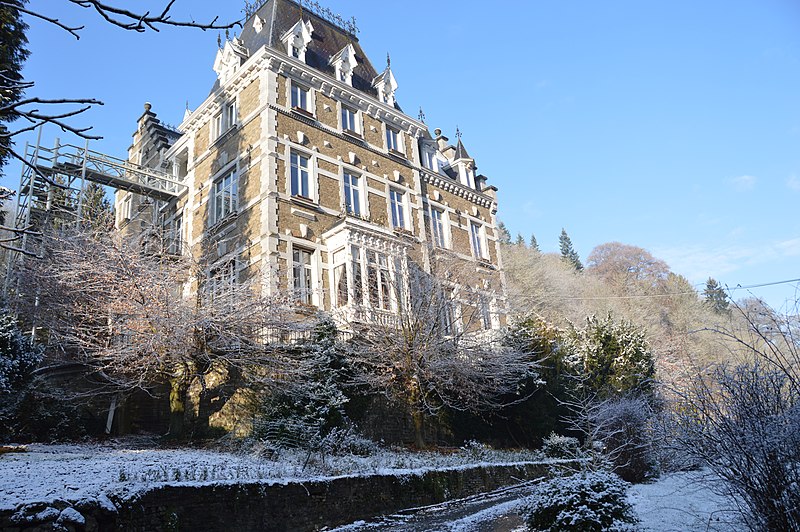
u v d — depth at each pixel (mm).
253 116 24188
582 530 9945
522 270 53750
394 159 28203
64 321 19234
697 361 11773
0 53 12977
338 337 20016
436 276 21891
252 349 17969
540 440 23062
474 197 32781
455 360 20375
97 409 20281
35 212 23359
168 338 16922
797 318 8227
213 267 19875
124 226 30438
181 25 4523
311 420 16500
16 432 16594
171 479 11180
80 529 8523
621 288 61438
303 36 26688
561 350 25000
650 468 18672
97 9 4297
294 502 11766
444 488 15461
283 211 22453
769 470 7566
